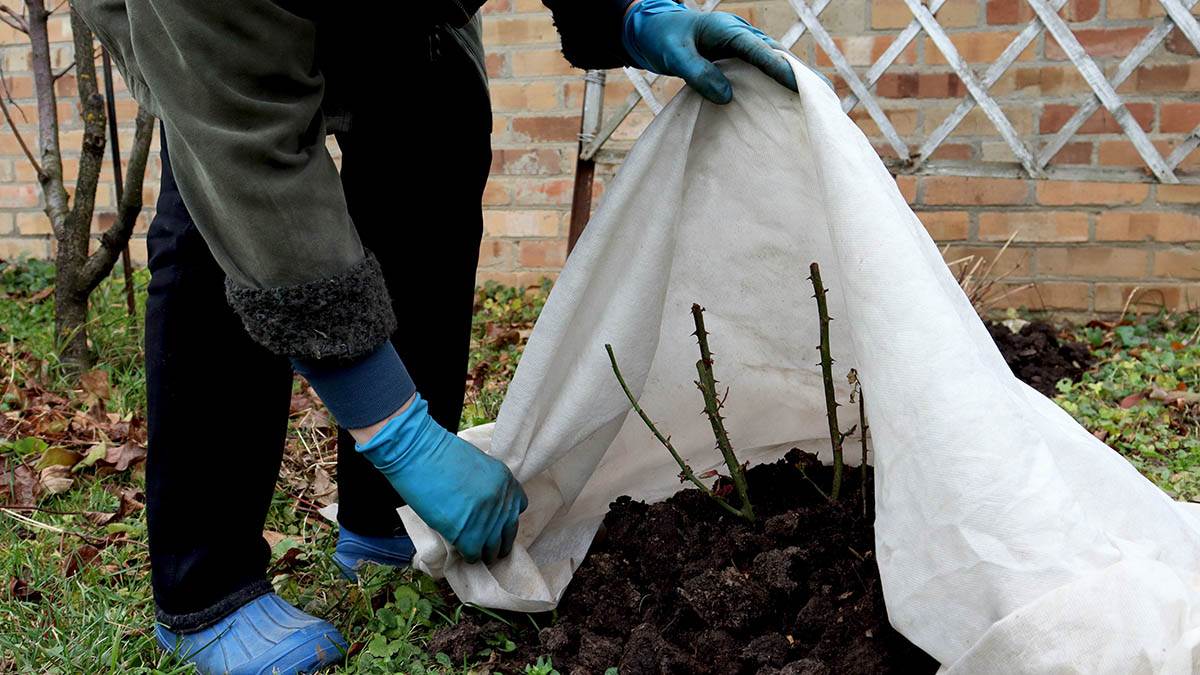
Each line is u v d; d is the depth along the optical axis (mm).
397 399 1338
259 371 1424
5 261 4230
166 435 1411
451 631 1472
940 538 1139
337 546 1796
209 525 1449
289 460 2330
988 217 3494
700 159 1454
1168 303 3424
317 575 1774
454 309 1653
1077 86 3348
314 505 2105
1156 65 3291
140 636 1580
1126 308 3432
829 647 1340
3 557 1849
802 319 1523
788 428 1674
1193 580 1223
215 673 1448
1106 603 1059
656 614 1445
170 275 1372
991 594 1110
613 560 1554
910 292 1180
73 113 4078
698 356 1588
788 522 1462
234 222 1158
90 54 2861
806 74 1313
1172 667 1053
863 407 1451
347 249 1225
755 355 1576
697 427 1665
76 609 1656
